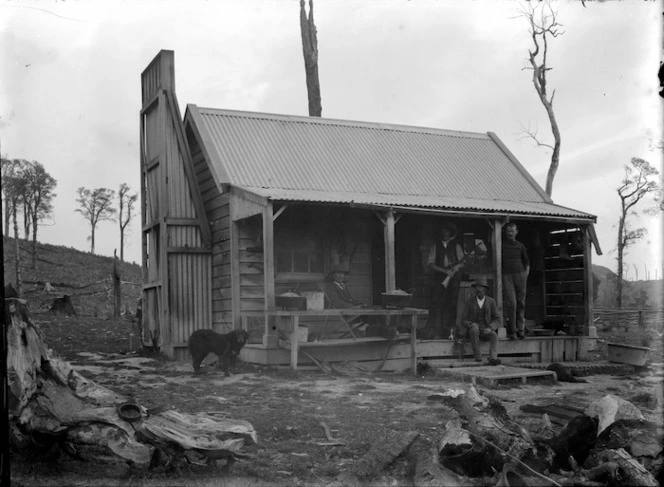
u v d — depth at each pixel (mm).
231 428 6406
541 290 20156
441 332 17000
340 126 20422
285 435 7844
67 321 23625
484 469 6141
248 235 16422
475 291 16156
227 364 13273
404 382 13000
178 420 6367
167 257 17484
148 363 15641
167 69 18312
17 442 6000
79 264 41094
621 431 6879
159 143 18203
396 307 14719
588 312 18422
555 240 20016
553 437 6785
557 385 13148
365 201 15516
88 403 6445
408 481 5949
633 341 21672
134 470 6008
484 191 19859
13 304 6207
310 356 14031
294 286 16703
